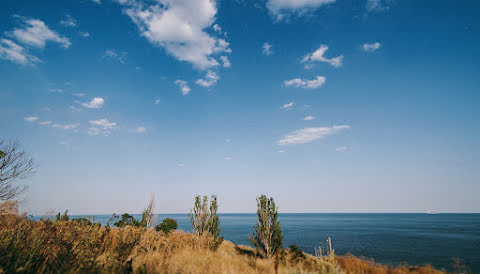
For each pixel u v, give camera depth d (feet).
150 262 29.37
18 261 19.66
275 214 48.42
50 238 26.48
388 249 102.37
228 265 34.14
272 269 33.45
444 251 96.53
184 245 48.34
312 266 35.09
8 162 34.78
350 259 40.06
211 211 53.67
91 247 28.43
